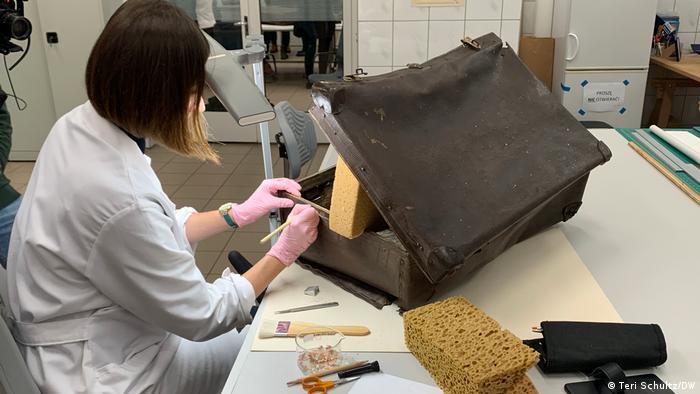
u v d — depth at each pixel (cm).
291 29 449
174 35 102
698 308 120
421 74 131
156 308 112
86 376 112
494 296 126
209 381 137
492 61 147
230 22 451
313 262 139
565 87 357
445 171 116
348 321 119
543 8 385
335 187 120
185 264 114
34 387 105
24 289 113
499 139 130
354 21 440
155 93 104
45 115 438
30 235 110
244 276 130
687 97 414
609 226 157
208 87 108
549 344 103
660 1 392
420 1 355
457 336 101
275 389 101
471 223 110
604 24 341
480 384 91
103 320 115
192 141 115
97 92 107
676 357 106
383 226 125
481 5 354
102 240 106
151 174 116
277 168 420
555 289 128
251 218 150
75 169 108
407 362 107
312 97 117
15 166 440
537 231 151
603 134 235
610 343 103
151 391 122
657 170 196
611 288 128
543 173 127
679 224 158
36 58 423
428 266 104
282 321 119
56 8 413
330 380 103
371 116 116
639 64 349
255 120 102
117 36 102
